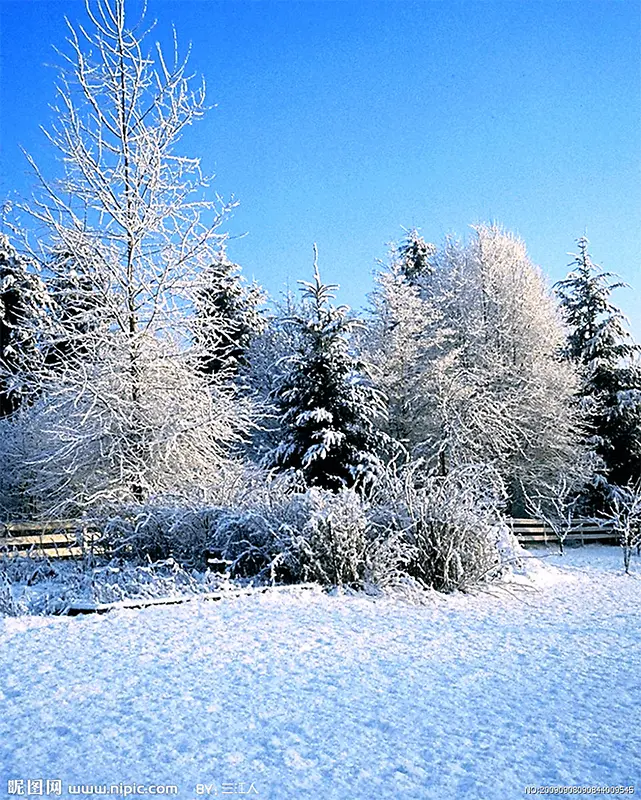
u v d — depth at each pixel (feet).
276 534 38.63
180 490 45.83
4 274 92.84
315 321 65.77
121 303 51.67
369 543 39.37
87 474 49.47
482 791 14.35
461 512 41.39
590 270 96.89
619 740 17.30
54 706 18.30
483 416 76.89
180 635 25.71
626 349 92.94
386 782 14.58
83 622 27.55
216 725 17.25
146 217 51.37
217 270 55.83
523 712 19.13
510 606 36.70
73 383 48.70
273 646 24.81
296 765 15.21
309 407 64.64
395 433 79.25
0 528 53.62
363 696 19.85
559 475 79.97
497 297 89.51
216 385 54.44
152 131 51.83
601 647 27.12
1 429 61.52
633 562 62.64
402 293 84.02
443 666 23.47
